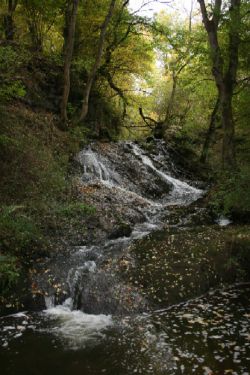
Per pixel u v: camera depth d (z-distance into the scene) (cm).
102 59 2094
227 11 1452
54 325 695
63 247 980
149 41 2347
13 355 601
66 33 1880
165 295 803
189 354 609
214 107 2162
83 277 835
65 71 1539
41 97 1694
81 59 1841
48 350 615
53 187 1173
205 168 2191
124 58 2298
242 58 1630
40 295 765
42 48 1894
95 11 1944
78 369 573
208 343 641
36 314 732
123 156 1792
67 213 1091
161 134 2380
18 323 694
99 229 1099
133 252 981
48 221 1034
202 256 958
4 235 890
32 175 1140
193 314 746
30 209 1023
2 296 741
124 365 581
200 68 1912
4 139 1114
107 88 2386
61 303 773
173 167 2052
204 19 1518
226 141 1524
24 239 915
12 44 1441
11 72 1338
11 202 1020
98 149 1720
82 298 774
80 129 1662
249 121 1677
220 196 1293
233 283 915
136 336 662
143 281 838
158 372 566
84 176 1459
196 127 2489
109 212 1219
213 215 1344
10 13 1623
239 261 973
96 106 2114
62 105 1580
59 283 807
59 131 1538
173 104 2819
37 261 895
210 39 1517
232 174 1212
